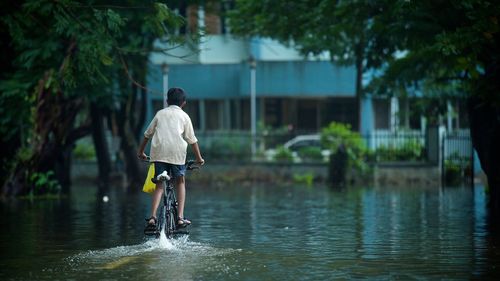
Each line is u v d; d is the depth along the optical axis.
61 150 69.88
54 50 56.84
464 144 90.88
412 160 94.44
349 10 56.41
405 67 64.19
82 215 50.56
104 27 46.12
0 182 67.19
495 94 49.16
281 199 65.50
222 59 121.19
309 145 109.44
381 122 116.94
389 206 57.06
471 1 44.62
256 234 39.00
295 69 117.50
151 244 34.41
